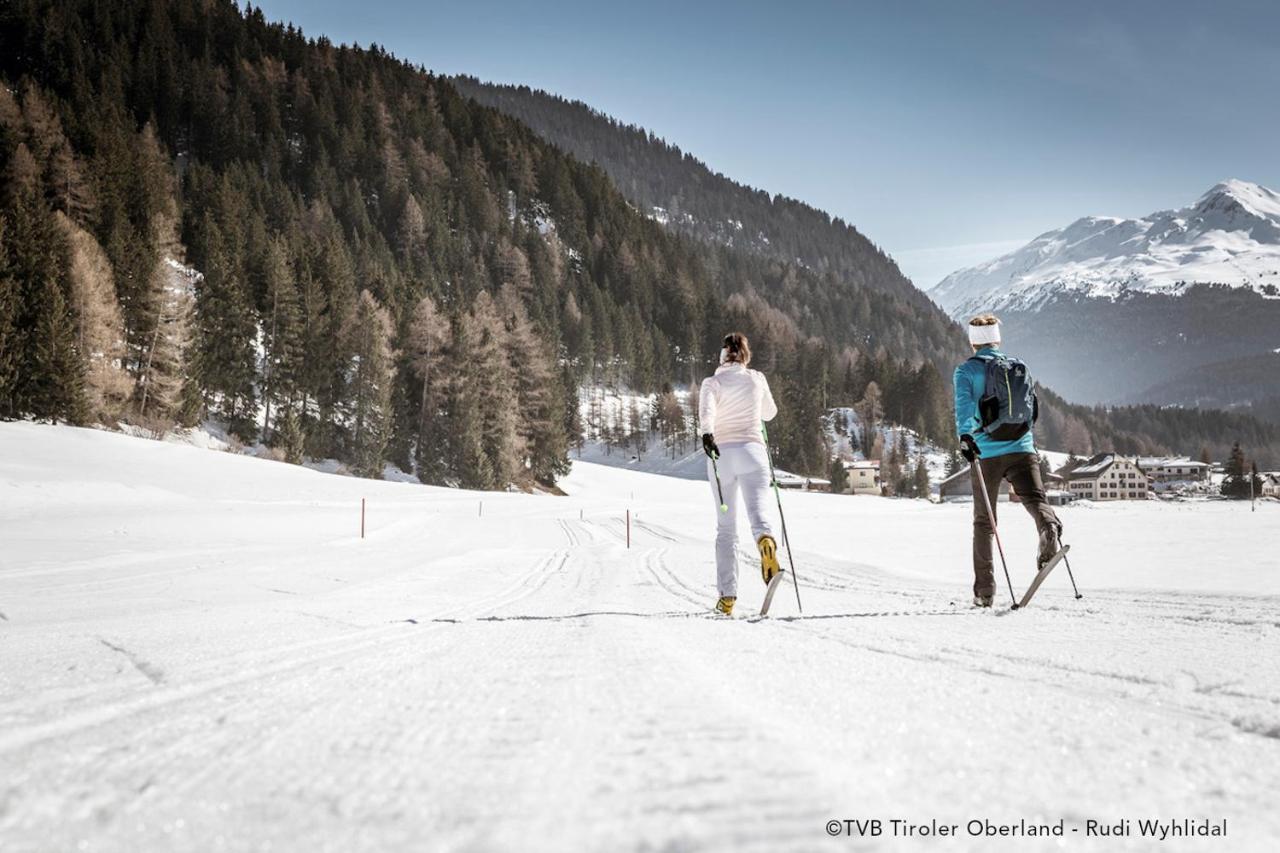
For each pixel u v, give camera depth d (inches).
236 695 57.7
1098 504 2426.2
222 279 2256.4
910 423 5654.5
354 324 2500.0
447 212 6186.0
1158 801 33.1
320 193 5162.4
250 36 6811.0
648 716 45.9
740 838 24.5
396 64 7711.6
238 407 2273.6
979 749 40.9
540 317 5029.5
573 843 24.2
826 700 53.7
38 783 33.9
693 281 7042.3
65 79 4761.3
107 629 129.6
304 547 626.2
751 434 164.7
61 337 1684.3
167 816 29.0
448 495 1727.4
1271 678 65.2
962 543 498.0
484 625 127.0
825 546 478.0
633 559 436.5
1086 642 92.2
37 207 1931.6
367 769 35.7
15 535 649.6
